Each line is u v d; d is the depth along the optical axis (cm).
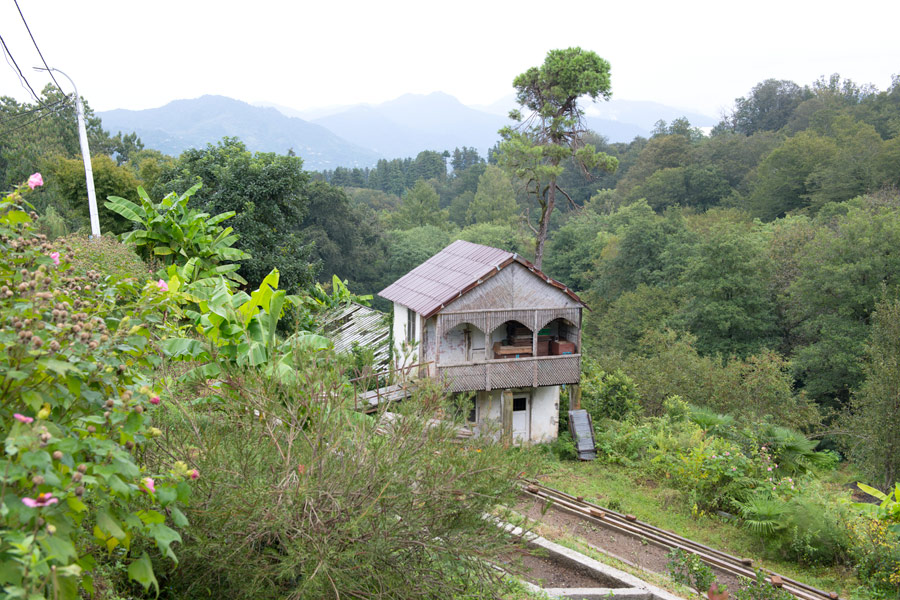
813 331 3547
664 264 5106
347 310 2877
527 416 2245
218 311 905
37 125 4875
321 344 948
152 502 455
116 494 392
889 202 4575
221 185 2542
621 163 10369
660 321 4306
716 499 1670
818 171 6100
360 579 575
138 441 411
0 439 362
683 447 1892
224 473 573
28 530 324
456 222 11150
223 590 607
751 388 2714
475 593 654
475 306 2069
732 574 1213
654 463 1912
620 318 4688
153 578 376
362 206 8425
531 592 829
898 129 6950
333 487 574
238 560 568
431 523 596
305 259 2789
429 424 652
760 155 7975
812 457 1916
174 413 627
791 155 6531
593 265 6388
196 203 2519
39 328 375
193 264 1448
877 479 2197
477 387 2072
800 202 6444
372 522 575
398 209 10925
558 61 3262
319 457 579
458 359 2167
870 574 1322
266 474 597
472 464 619
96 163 2862
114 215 2852
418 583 600
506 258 2067
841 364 3238
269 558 606
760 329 3759
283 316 2206
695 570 1045
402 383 748
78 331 384
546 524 1291
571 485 1830
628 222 6512
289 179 2623
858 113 8069
